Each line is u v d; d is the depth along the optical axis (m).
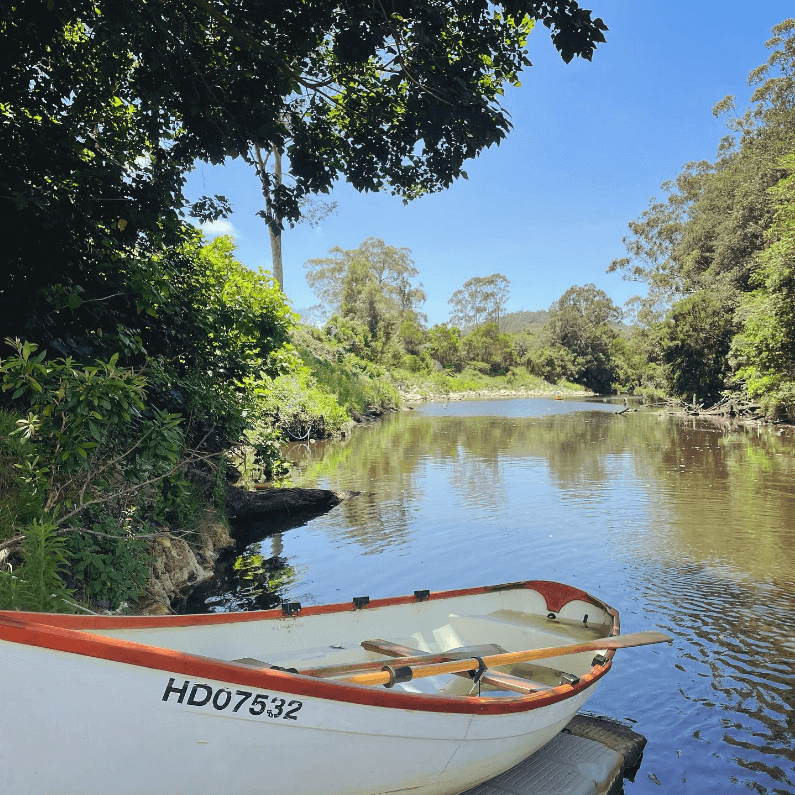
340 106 7.30
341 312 83.56
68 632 2.42
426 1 5.77
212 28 6.86
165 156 7.24
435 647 4.90
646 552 9.42
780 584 7.93
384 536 10.46
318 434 26.50
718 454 20.98
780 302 27.47
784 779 4.14
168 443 5.59
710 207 55.31
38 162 6.38
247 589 7.84
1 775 2.46
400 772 3.25
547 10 5.62
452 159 6.85
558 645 4.84
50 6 5.76
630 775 4.19
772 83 51.22
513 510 12.41
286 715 2.82
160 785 2.71
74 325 7.13
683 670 5.62
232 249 11.21
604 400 73.69
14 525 4.80
